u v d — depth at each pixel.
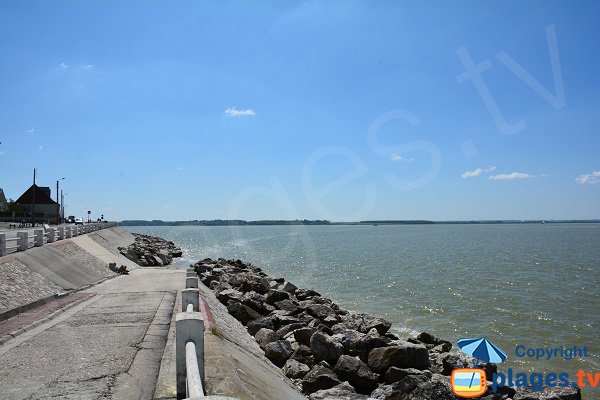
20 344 8.98
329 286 33.06
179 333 5.65
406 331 19.58
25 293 13.73
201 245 89.94
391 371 11.20
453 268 44.78
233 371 7.18
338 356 12.24
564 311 23.50
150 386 6.67
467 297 27.80
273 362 12.91
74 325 10.68
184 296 8.16
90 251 28.91
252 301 18.77
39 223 63.44
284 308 19.12
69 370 7.40
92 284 18.91
